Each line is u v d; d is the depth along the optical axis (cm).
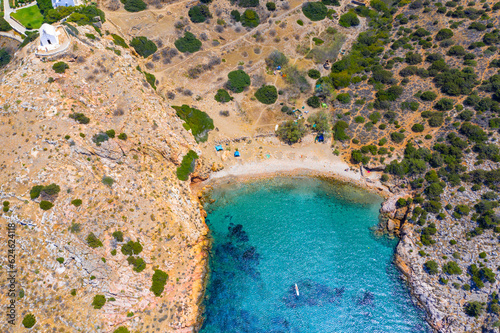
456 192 7119
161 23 9112
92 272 5609
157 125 7050
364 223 7506
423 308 6394
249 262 6938
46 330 5206
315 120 8712
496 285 5994
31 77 6178
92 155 6169
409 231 7044
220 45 9425
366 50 9756
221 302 6444
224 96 8788
